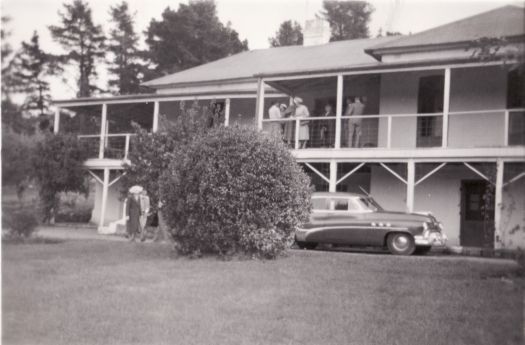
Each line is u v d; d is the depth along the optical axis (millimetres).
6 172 10117
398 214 13594
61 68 15320
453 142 17172
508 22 14180
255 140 11570
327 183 19562
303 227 14164
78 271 9234
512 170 14945
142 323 6480
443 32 17500
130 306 7141
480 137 16797
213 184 11281
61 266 9562
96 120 24094
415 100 18156
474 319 6770
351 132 17484
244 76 20703
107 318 6621
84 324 6418
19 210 10828
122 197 17188
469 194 17125
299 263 10742
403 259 11547
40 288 7844
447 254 13750
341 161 16906
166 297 7641
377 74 18578
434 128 17844
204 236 11445
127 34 18531
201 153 11547
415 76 18172
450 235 17172
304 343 5945
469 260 11547
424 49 17156
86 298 7477
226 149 11406
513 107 16516
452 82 17391
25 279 8289
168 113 22719
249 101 21953
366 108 19719
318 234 14023
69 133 20328
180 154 12070
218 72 21859
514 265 10367
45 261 9789
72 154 19750
